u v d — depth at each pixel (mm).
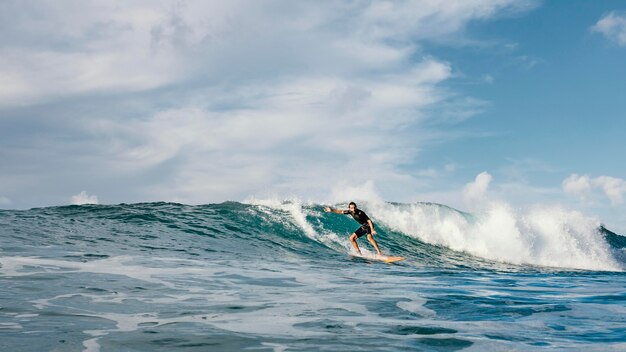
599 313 5395
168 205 17656
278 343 3635
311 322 4484
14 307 4660
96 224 13258
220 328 4117
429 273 10727
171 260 9359
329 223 17328
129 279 6801
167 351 3334
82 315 4469
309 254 13094
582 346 3727
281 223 16281
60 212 15172
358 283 7871
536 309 5609
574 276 12367
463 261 15867
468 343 3771
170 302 5355
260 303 5523
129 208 16547
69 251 9250
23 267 7207
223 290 6414
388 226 18891
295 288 6949
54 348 3324
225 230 14492
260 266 9664
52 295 5340
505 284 8914
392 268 11422
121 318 4422
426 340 3848
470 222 19750
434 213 19875
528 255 18500
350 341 3746
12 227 11609
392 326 4387
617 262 19094
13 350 3246
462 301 6109
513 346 3703
